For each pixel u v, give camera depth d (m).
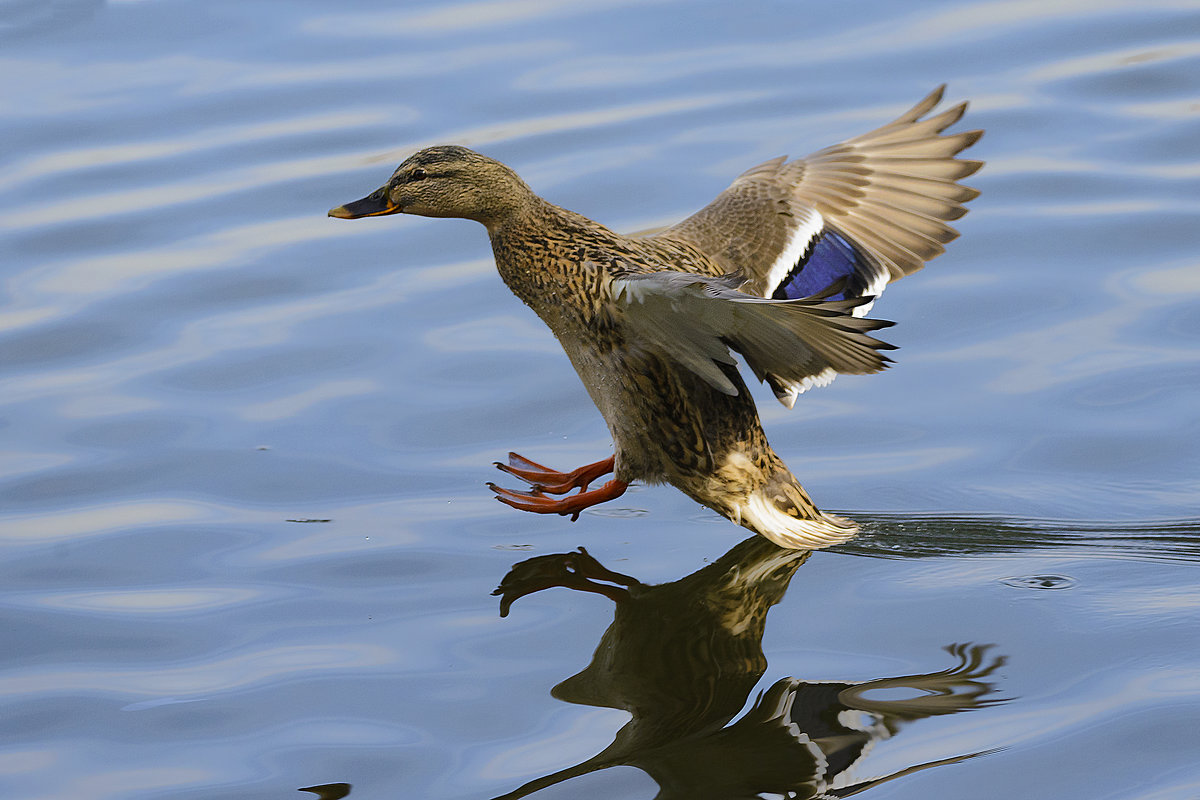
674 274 7.82
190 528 9.80
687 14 18.97
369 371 11.90
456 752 7.26
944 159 10.02
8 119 16.75
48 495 10.27
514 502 9.60
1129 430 10.41
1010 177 14.54
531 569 9.22
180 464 10.63
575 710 7.60
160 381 11.84
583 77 17.23
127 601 8.95
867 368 7.94
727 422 9.14
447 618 8.66
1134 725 7.02
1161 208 13.73
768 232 9.94
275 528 9.77
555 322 9.59
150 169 15.63
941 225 9.84
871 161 10.27
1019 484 9.91
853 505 9.84
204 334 12.58
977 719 7.20
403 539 9.60
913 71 16.89
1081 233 13.43
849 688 7.60
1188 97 15.96
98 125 16.62
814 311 7.21
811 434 10.84
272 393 11.60
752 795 6.70
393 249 14.12
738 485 9.26
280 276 13.58
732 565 9.16
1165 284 12.44
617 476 9.67
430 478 10.39
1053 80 16.50
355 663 8.17
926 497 9.86
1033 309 12.29
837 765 6.89
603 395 9.49
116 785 7.13
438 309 12.91
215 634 8.55
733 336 8.20
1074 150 15.01
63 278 13.60
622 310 8.40
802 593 8.69
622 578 9.08
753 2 19.14
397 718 7.60
